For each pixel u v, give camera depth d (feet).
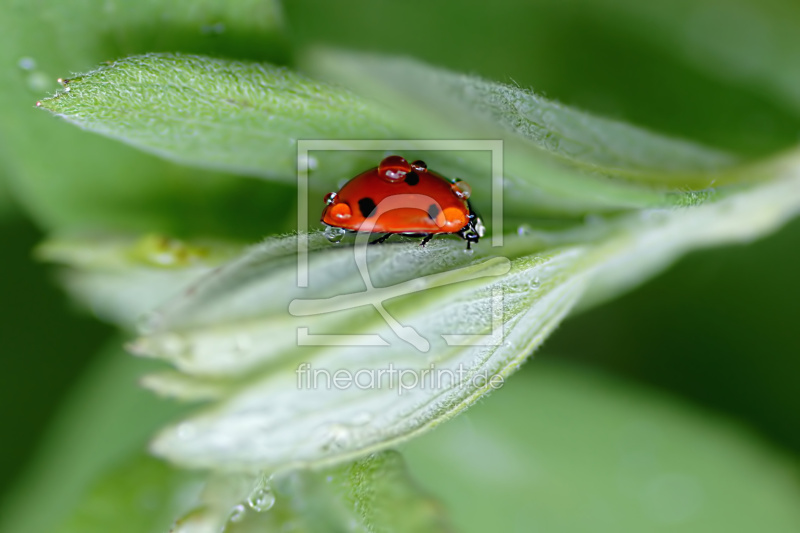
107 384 0.45
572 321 0.46
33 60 0.40
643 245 0.40
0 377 0.46
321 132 0.39
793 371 0.45
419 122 0.38
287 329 0.39
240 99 0.38
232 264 0.39
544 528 0.43
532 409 0.43
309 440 0.39
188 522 0.39
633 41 0.45
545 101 0.39
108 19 0.40
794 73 0.45
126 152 0.41
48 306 0.47
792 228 0.46
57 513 0.45
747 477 0.43
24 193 0.42
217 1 0.40
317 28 0.46
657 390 0.43
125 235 0.42
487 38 0.46
